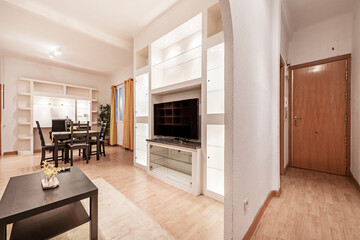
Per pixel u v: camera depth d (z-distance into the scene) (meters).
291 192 2.23
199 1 2.23
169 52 3.14
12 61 4.62
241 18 1.20
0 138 4.45
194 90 2.68
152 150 2.91
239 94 1.17
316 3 2.62
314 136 3.23
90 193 1.30
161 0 2.52
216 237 1.37
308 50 3.27
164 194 2.16
